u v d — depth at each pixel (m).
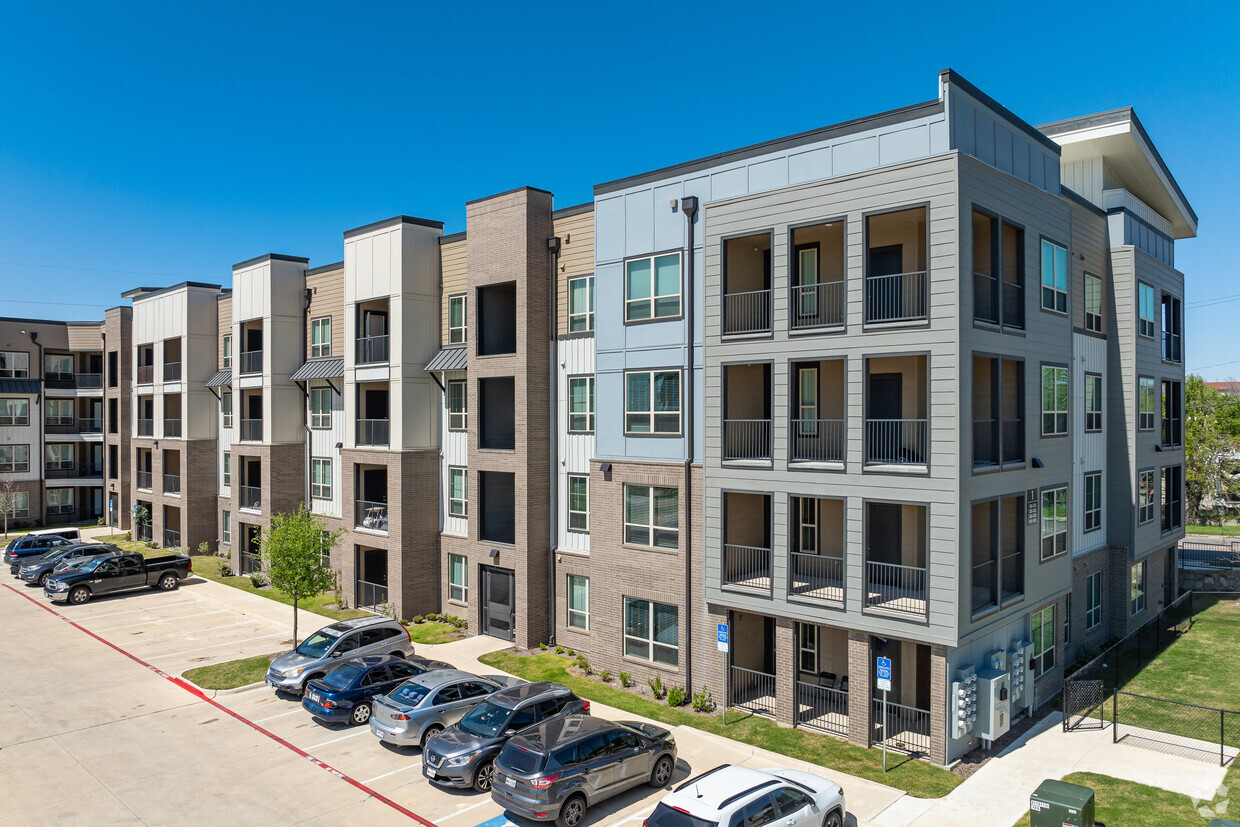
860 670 17.59
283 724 19.16
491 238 26.00
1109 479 26.34
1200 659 24.31
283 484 35.38
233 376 38.03
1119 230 25.95
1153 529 28.17
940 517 16.44
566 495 25.06
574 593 25.05
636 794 15.37
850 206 17.70
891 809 14.59
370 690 19.34
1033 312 19.59
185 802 15.12
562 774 13.86
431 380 29.27
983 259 19.25
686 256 21.12
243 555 37.75
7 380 53.03
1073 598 23.59
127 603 32.31
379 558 32.28
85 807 14.91
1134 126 25.61
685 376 21.16
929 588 16.58
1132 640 26.22
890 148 17.98
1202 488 56.28
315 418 34.66
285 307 35.62
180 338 42.44
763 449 21.03
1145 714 19.58
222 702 20.69
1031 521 19.61
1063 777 15.95
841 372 20.30
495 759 14.51
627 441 22.59
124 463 51.03
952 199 16.33
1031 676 19.25
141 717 19.61
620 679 22.08
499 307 27.31
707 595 20.08
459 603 28.67
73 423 55.34
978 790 15.38
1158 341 28.52
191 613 30.59
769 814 12.30
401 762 16.94
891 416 20.03
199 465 41.94
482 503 26.89
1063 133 26.56
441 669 19.23
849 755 17.02
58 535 41.03
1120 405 26.08
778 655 18.95
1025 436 19.20
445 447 29.17
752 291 20.94
